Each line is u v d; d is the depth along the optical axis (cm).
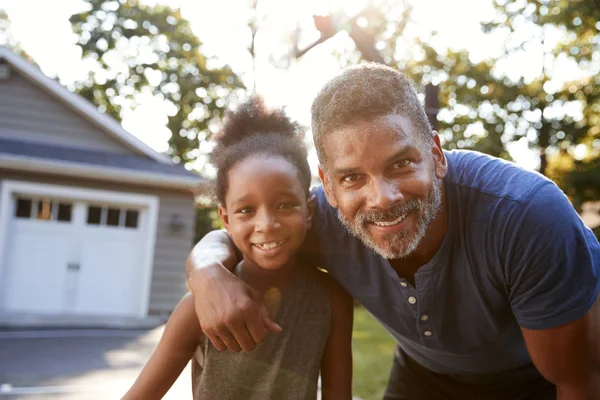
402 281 164
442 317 169
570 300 147
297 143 171
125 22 2877
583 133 1997
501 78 2139
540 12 1995
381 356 702
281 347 166
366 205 135
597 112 2016
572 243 145
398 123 132
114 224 1148
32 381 595
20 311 1080
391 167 133
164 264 1162
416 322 173
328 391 177
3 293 1070
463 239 155
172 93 2861
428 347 184
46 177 1088
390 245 138
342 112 132
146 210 1163
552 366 157
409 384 229
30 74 1185
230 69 2859
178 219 1170
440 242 156
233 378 163
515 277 150
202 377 164
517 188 152
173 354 164
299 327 169
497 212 150
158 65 2888
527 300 151
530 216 145
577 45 1977
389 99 133
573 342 151
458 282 161
